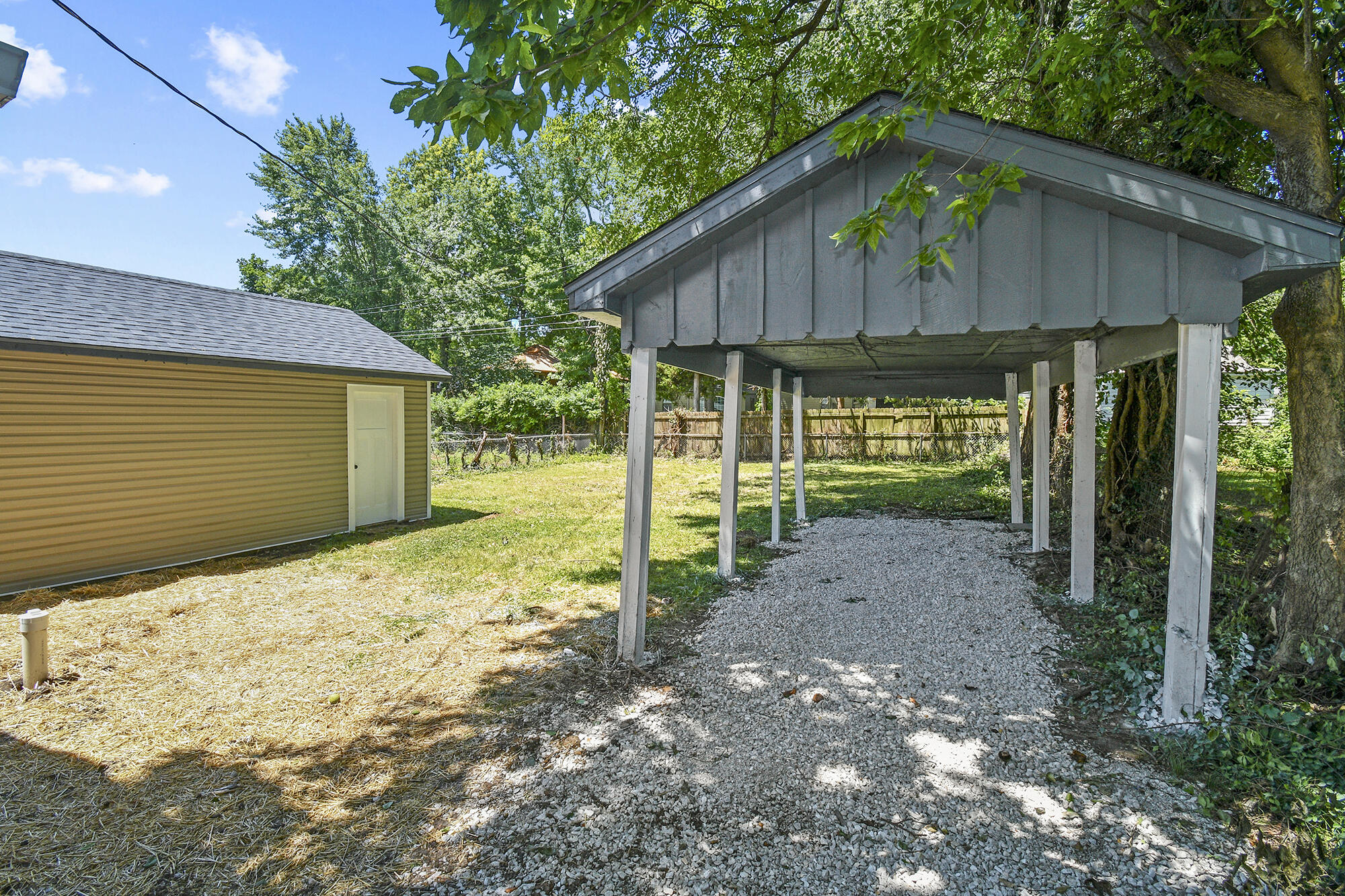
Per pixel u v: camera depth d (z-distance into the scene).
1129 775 2.60
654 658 4.07
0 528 5.52
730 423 5.98
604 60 2.64
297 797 2.61
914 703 3.34
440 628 4.85
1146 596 4.55
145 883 2.10
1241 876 2.00
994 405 17.47
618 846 2.25
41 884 2.09
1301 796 2.27
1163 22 3.58
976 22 3.55
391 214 30.94
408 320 31.75
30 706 3.50
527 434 21.50
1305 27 2.85
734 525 6.05
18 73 2.18
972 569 6.11
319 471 8.48
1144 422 6.50
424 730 3.20
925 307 3.32
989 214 3.19
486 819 2.43
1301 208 3.17
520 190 31.08
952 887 2.00
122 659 4.21
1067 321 3.07
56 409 5.87
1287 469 4.04
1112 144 5.80
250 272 32.88
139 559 6.53
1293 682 2.95
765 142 7.98
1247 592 3.85
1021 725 3.07
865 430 18.50
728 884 2.05
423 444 10.21
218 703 3.55
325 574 6.53
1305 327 3.23
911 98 2.91
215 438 7.23
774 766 2.75
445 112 2.28
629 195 13.21
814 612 4.90
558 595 5.71
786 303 3.62
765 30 7.18
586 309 3.91
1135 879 2.00
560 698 3.54
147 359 6.41
